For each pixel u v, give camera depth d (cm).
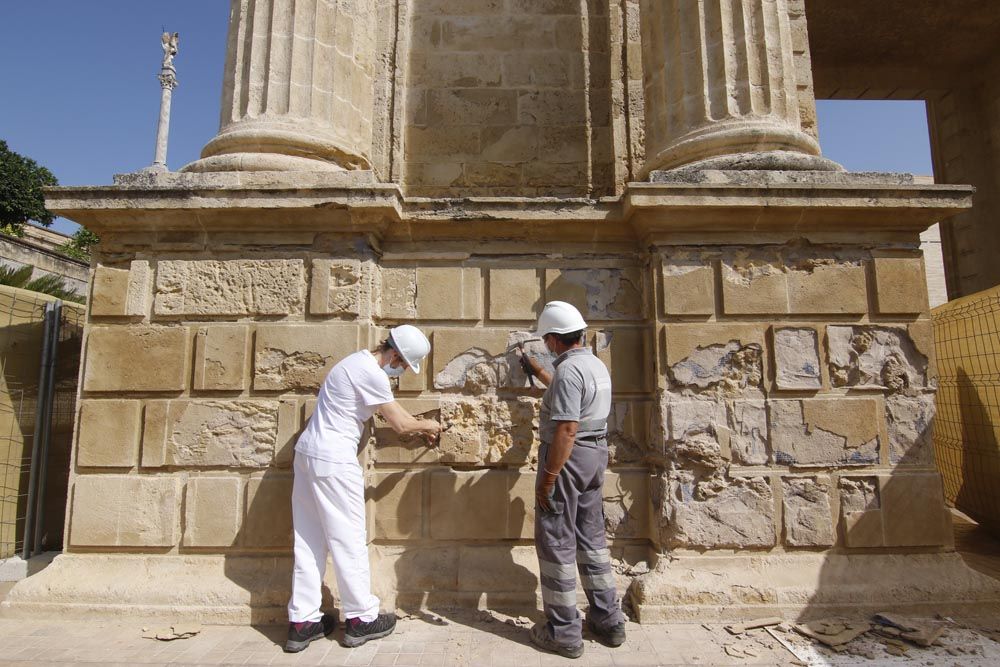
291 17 496
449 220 451
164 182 445
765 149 465
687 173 448
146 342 441
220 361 438
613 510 448
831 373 440
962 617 400
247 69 493
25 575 512
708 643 368
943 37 859
